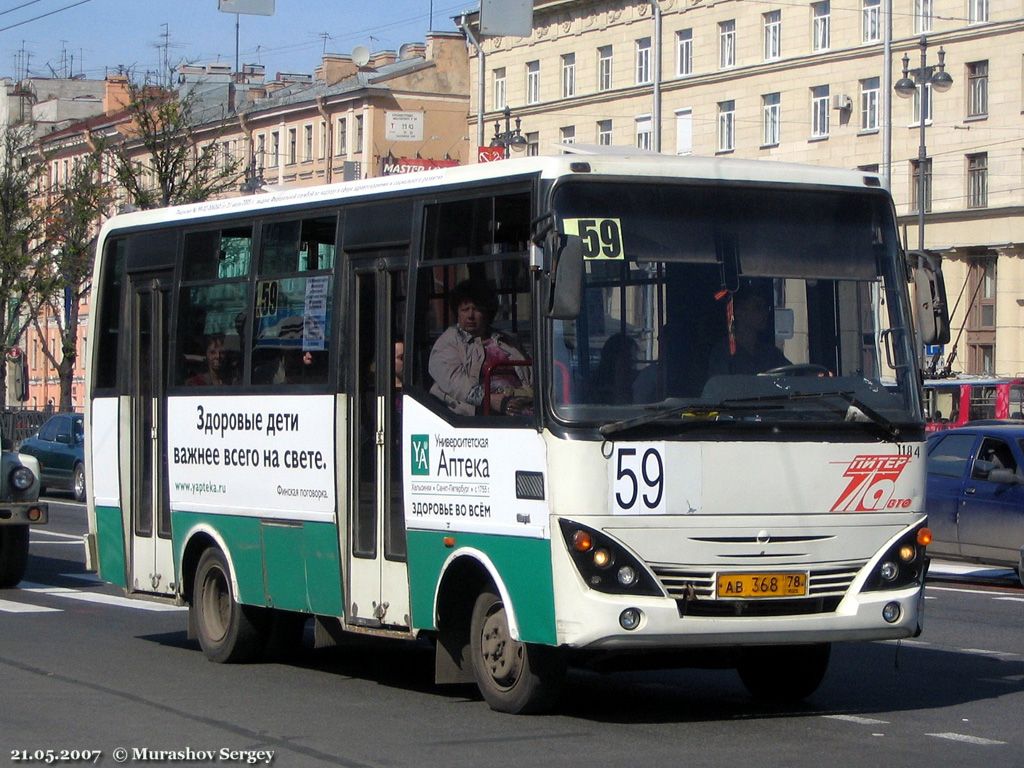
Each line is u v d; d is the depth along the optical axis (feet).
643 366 32.71
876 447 33.86
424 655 46.42
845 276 34.47
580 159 33.14
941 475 69.56
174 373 45.93
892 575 33.91
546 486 32.40
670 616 32.12
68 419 122.42
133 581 47.91
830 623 33.19
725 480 32.68
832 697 38.24
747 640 32.58
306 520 40.14
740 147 215.72
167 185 164.25
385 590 37.52
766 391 33.27
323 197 40.34
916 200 200.85
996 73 191.72
